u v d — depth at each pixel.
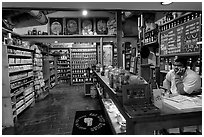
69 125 3.43
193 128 1.63
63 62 10.01
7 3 2.12
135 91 1.42
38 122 3.64
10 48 4.07
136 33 6.26
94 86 5.92
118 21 2.90
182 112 1.26
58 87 8.48
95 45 9.50
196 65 2.76
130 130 1.19
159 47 3.90
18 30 6.67
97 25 7.03
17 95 4.11
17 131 3.21
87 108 4.61
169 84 2.72
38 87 5.65
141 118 1.17
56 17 6.80
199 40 2.56
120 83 1.70
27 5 2.20
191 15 2.89
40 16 5.46
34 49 5.59
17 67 4.08
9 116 3.43
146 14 4.97
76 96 6.22
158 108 1.31
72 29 6.86
